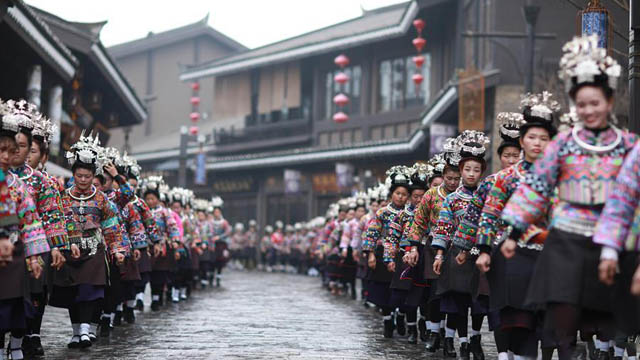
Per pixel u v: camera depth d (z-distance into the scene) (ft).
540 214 15.88
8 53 64.85
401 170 30.91
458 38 97.86
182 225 50.26
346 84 136.87
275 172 154.61
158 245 36.42
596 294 14.83
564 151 15.40
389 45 127.85
